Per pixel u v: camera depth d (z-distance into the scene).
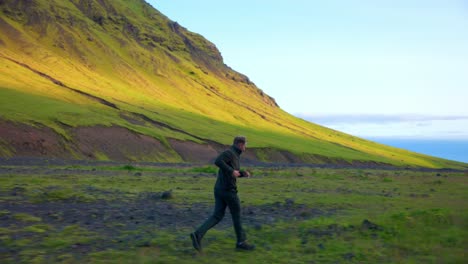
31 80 115.06
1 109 71.44
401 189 27.88
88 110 93.75
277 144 120.38
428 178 41.22
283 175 40.88
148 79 185.88
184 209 16.78
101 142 74.25
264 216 15.55
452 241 11.24
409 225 12.95
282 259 9.55
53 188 20.59
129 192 21.39
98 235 11.39
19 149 59.97
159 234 11.80
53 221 13.05
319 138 181.38
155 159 77.56
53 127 70.31
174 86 190.75
